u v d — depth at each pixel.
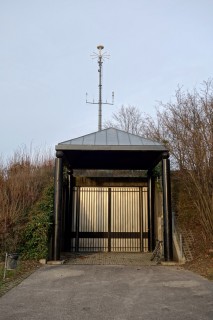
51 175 17.58
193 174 13.45
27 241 11.81
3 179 14.52
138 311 5.98
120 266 11.36
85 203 17.48
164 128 25.03
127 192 17.62
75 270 10.34
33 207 13.38
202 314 5.79
